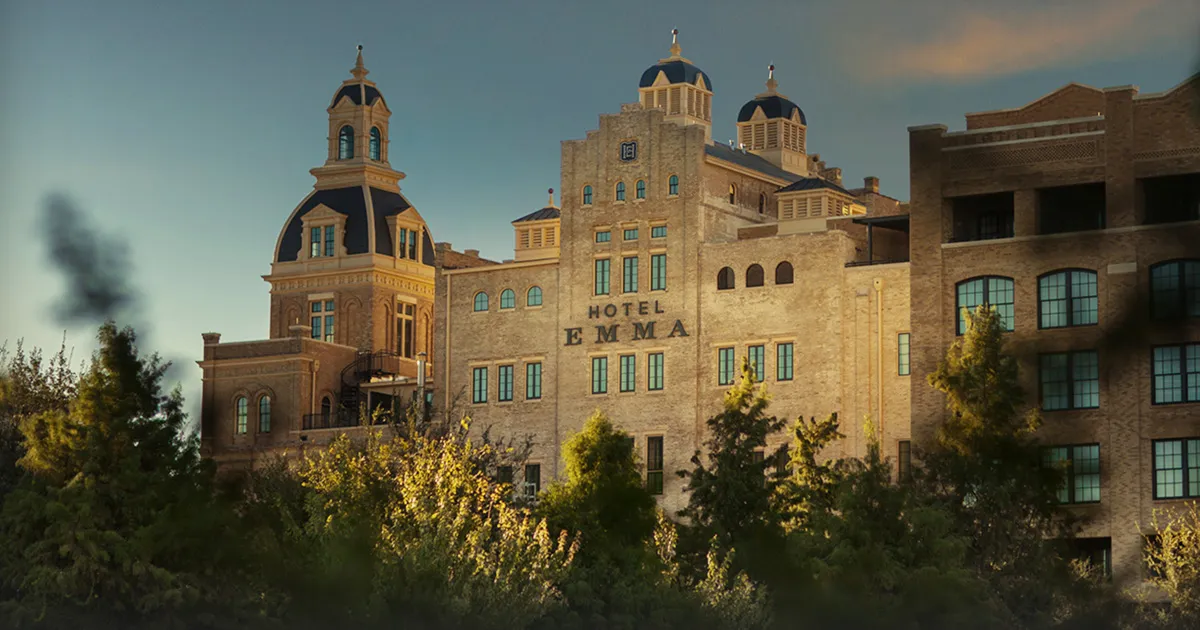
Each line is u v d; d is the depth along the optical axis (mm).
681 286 104438
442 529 55938
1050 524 61719
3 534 56438
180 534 54844
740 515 73250
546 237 114000
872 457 63438
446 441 69438
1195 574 64125
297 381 119875
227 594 54812
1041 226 83375
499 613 54344
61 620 53438
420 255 143375
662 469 103562
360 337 138625
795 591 61219
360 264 139000
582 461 80188
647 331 105188
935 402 84938
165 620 53250
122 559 53719
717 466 76188
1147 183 80938
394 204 143375
